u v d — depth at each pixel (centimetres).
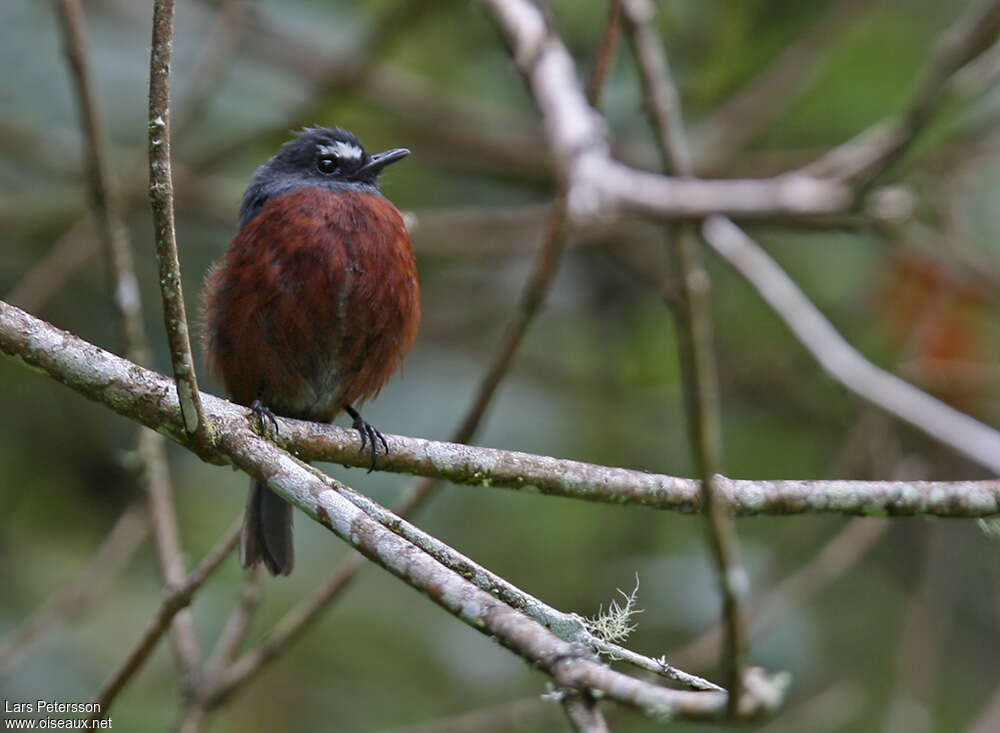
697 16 1410
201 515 1277
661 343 1464
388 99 1437
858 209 1005
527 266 1563
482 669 1202
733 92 1484
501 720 993
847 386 1010
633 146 1463
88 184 930
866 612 1280
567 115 979
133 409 634
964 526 1329
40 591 1206
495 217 1404
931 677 1144
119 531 988
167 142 560
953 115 1296
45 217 1391
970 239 1416
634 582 1200
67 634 1149
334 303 859
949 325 1392
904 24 1438
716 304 1495
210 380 912
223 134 1424
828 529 1286
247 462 616
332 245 856
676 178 973
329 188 900
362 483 1273
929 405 996
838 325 1445
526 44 1032
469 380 1406
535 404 1400
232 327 862
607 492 707
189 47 1462
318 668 1189
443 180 1549
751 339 1480
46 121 1366
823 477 1376
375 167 984
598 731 420
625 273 1523
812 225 1101
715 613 1160
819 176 1134
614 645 553
